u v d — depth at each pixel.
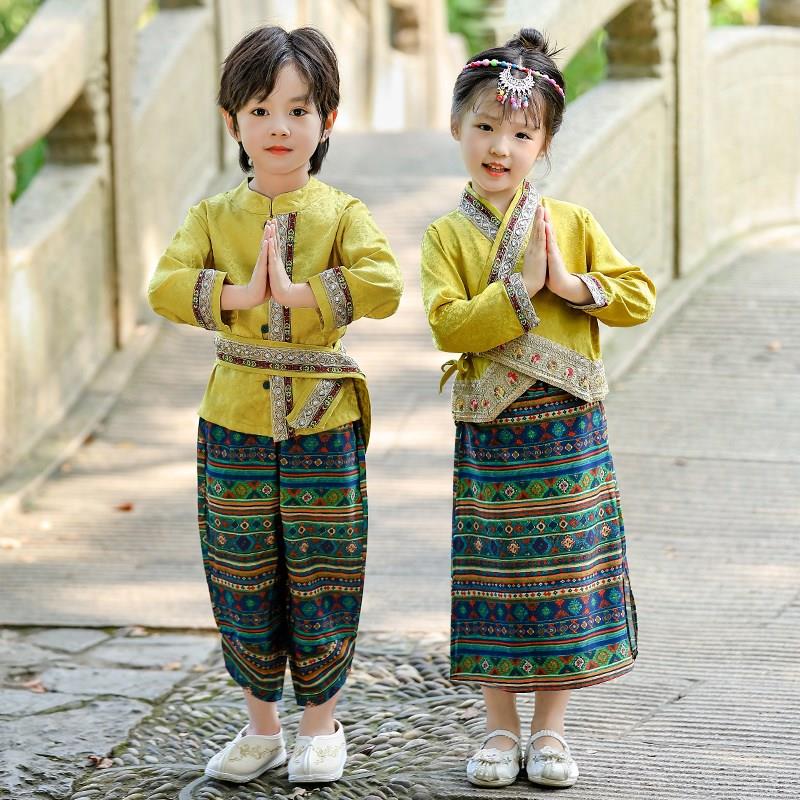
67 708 7.98
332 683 6.73
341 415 6.63
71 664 8.70
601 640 6.65
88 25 13.73
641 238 14.56
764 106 16.88
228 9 18.06
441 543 10.62
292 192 6.65
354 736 7.40
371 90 24.80
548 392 6.57
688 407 12.91
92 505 11.73
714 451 12.10
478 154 6.55
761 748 7.02
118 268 14.58
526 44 6.86
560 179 12.65
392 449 12.48
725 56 15.92
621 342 13.96
